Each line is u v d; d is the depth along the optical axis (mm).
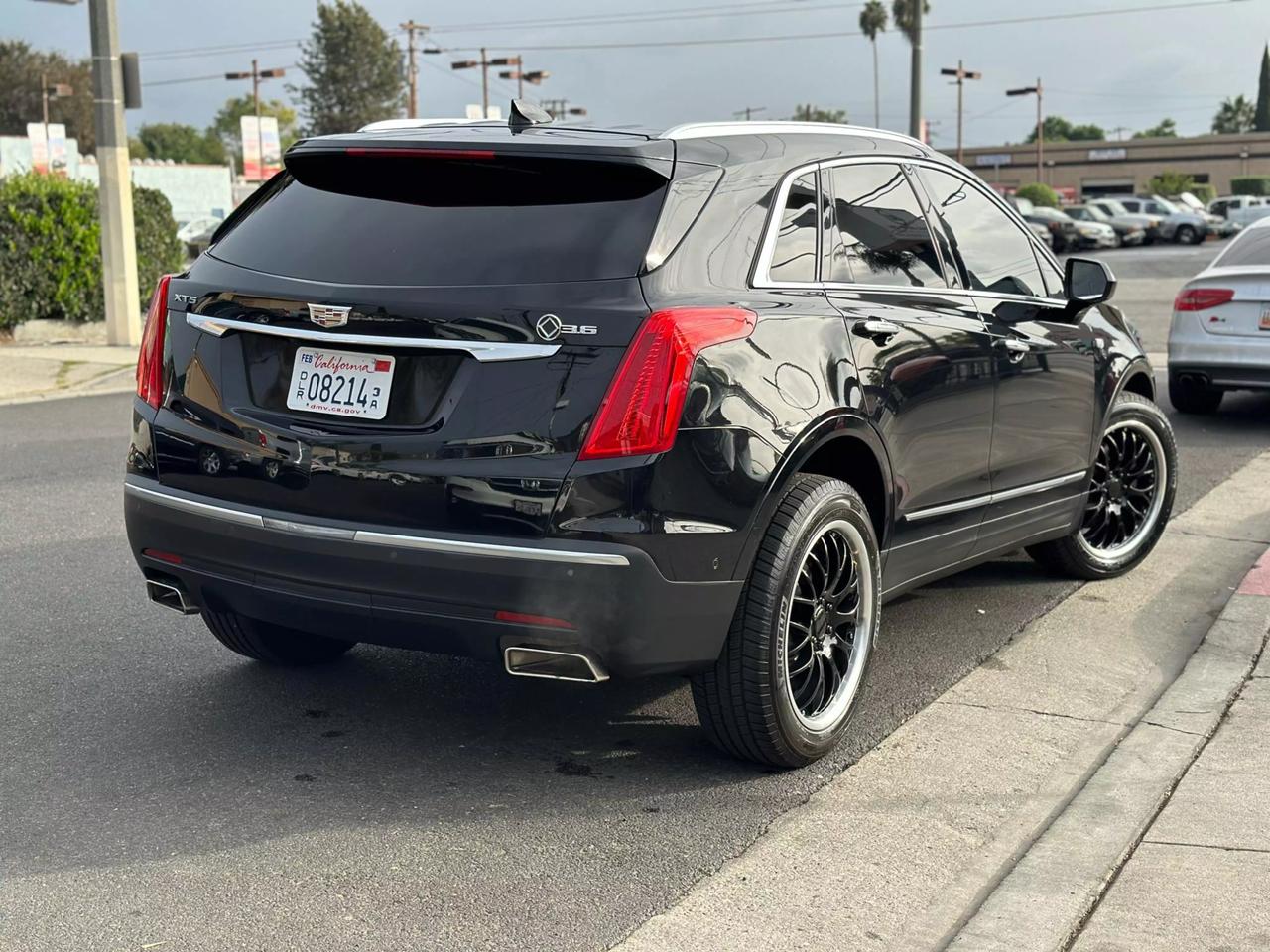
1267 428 10141
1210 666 4812
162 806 3701
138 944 2992
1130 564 6066
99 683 4652
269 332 3699
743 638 3684
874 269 4320
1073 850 3426
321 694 4570
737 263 3750
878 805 3740
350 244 3736
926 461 4375
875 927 3086
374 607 3562
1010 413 4863
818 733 3934
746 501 3557
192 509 3814
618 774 3945
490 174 3758
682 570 3461
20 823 3588
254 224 3994
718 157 3848
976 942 2990
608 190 3658
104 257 15336
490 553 3396
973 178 5117
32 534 6758
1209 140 100938
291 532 3623
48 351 14734
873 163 4488
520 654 3480
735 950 2979
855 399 3938
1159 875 3293
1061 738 4238
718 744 3896
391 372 3543
